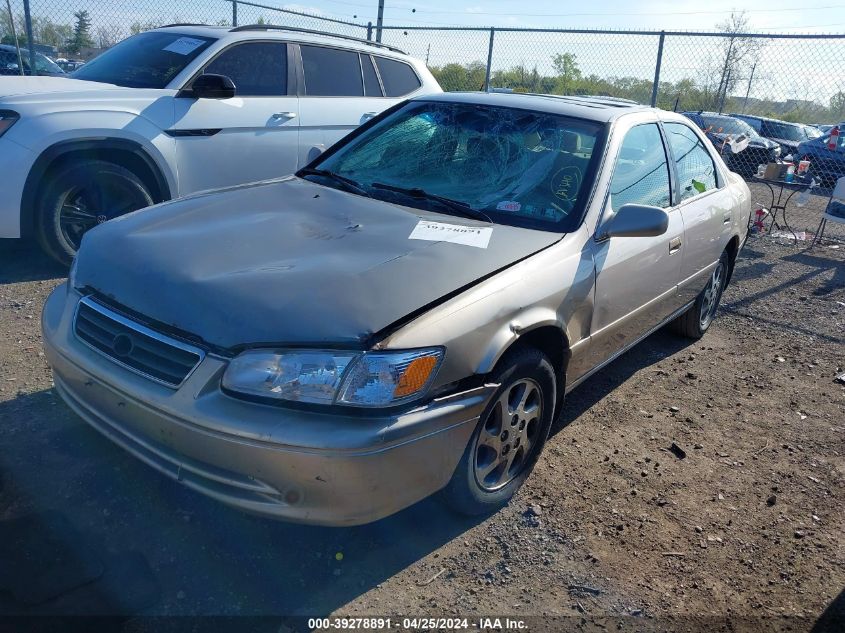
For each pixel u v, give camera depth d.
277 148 6.36
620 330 3.86
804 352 5.57
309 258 2.73
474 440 2.75
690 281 4.74
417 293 2.57
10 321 4.50
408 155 3.90
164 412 2.40
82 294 2.83
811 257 8.83
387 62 7.35
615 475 3.53
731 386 4.80
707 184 5.01
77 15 10.26
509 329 2.79
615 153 3.72
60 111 5.18
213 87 5.69
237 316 2.39
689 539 3.10
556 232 3.32
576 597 2.68
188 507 2.90
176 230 2.99
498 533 2.98
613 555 2.93
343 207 3.34
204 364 2.37
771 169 10.30
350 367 2.32
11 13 10.03
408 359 2.39
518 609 2.59
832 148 13.07
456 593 2.63
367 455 2.29
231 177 6.15
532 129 3.84
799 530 3.25
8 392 3.61
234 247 2.81
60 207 5.30
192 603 2.44
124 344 2.55
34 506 2.80
